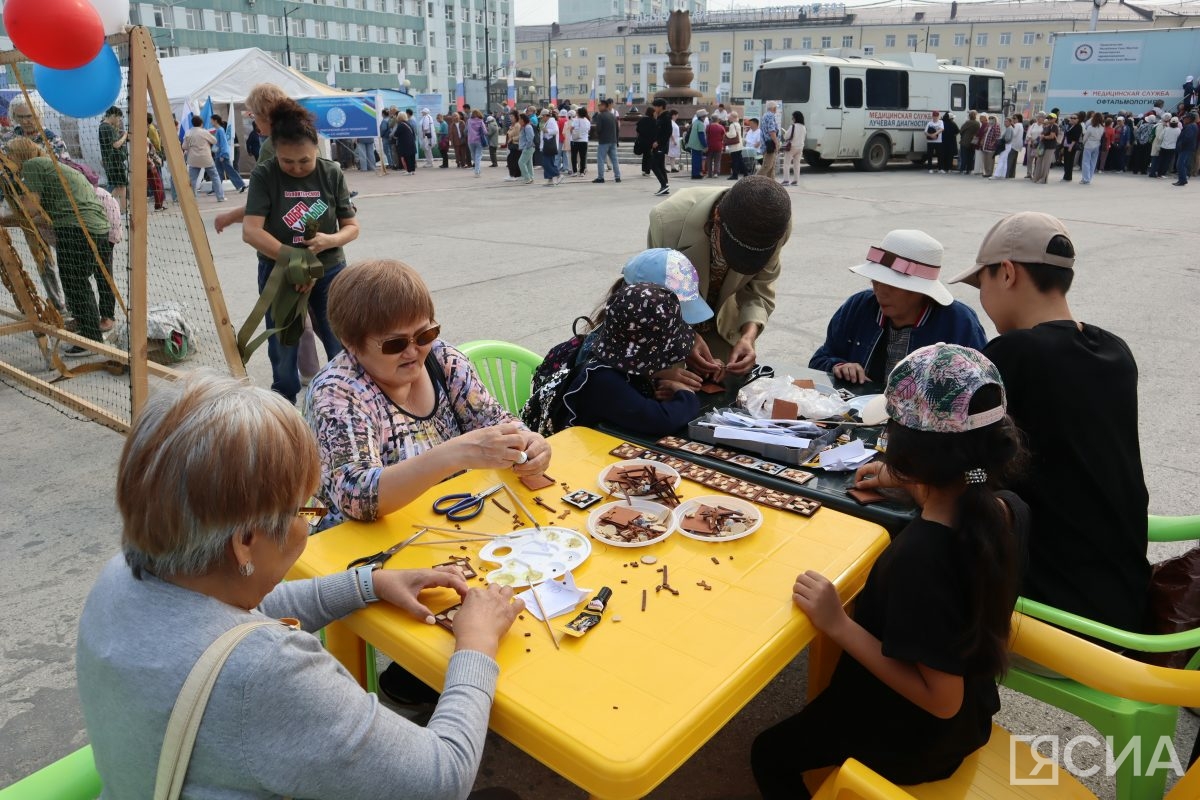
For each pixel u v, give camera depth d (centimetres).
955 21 7481
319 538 182
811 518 187
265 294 410
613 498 198
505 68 8919
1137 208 1311
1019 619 171
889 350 301
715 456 221
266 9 6594
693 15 8544
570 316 650
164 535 101
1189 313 654
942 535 148
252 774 102
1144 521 200
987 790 167
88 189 545
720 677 135
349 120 2053
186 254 880
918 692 149
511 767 227
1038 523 199
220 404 104
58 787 130
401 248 959
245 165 1969
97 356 570
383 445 213
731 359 294
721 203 286
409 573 157
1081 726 242
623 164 2317
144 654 101
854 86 1931
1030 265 206
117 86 390
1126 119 2127
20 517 358
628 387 235
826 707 177
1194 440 419
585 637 145
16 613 291
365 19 7456
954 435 143
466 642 137
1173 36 2167
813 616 151
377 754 109
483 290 742
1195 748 193
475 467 183
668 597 157
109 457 418
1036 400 195
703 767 226
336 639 187
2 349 598
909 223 1121
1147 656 200
